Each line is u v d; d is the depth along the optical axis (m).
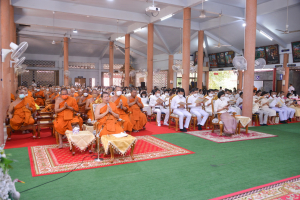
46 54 25.78
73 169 3.90
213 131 7.20
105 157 4.59
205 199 2.95
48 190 3.12
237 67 8.34
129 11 15.24
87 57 27.84
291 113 9.80
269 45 16.89
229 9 13.32
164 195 3.04
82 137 4.59
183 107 7.55
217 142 5.96
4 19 8.59
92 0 13.30
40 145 5.39
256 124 8.96
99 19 17.45
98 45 24.81
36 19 16.89
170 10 13.68
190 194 3.08
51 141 5.77
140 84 26.42
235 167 4.16
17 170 3.82
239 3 12.98
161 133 6.98
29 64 25.11
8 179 2.21
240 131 7.52
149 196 3.00
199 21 16.69
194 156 4.77
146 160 4.45
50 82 26.33
